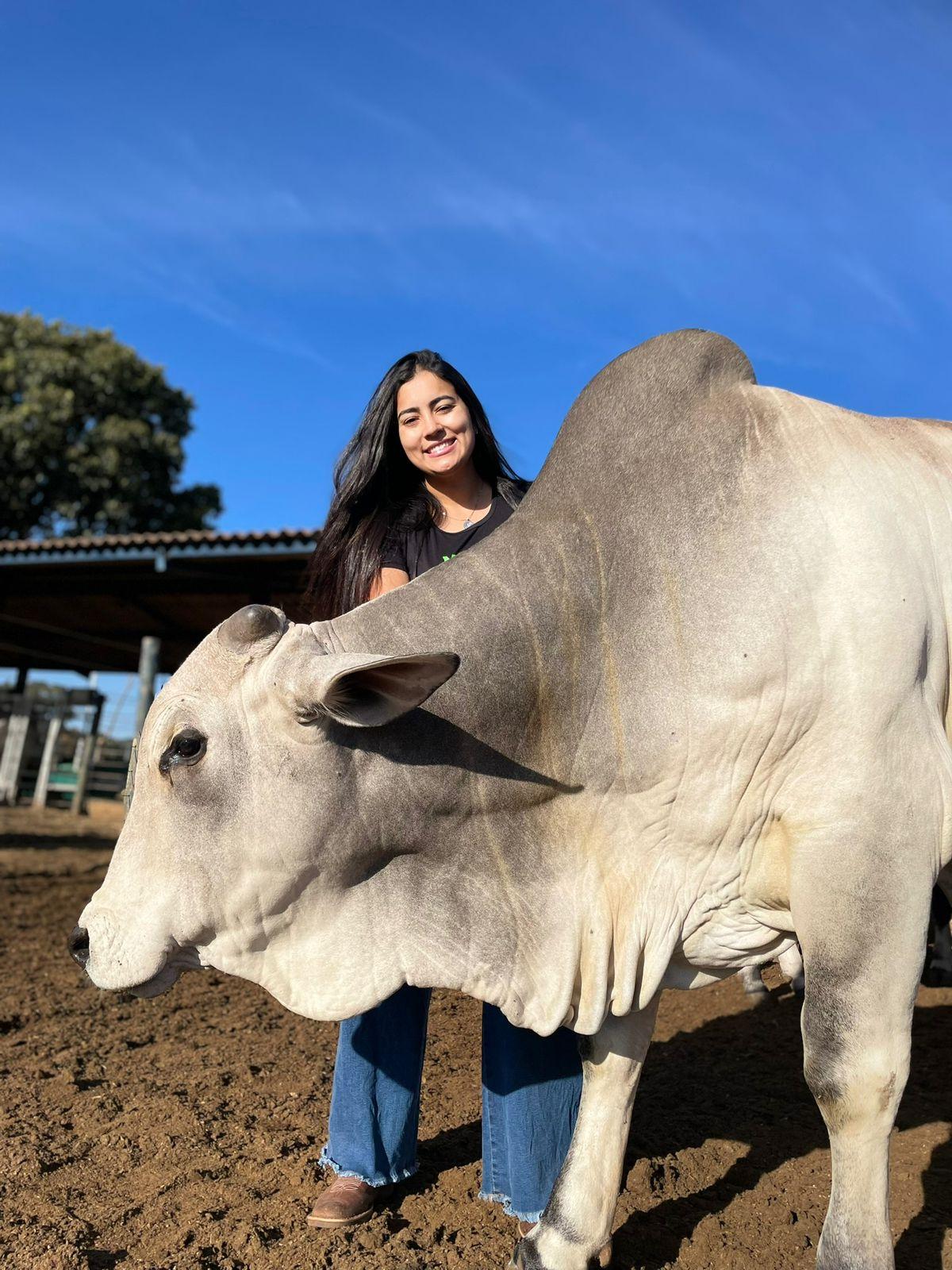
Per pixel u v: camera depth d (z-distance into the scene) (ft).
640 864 8.70
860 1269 7.82
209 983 18.20
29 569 41.04
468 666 8.57
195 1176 10.60
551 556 8.84
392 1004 10.08
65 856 36.94
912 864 8.04
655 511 8.78
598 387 9.56
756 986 14.87
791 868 8.31
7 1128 11.74
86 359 82.74
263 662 8.35
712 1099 12.85
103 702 56.70
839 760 8.14
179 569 38.34
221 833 8.30
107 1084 13.25
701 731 8.40
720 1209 10.18
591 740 8.64
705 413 9.13
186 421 87.15
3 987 17.89
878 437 9.09
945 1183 10.52
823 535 8.39
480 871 8.71
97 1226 9.71
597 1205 8.94
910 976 7.99
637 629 8.59
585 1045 9.26
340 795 8.34
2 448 79.00
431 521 10.34
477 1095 12.78
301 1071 13.64
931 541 8.71
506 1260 9.25
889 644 8.18
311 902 8.51
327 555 10.52
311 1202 10.09
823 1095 8.00
